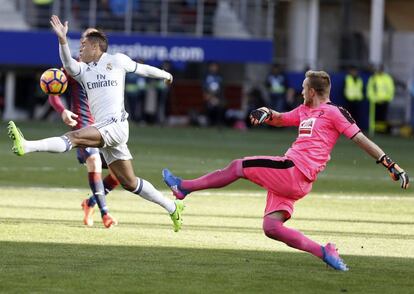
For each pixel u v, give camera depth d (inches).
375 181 2169.0
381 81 4227.4
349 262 1100.5
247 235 1295.5
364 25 4862.2
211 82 4308.6
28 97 4626.0
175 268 1034.1
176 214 1245.1
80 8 4569.4
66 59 1210.6
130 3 4566.9
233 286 948.6
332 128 1059.9
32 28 4606.3
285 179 1042.7
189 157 2662.4
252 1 4731.8
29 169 2207.2
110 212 1509.6
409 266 1082.7
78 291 906.7
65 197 1695.4
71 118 1318.9
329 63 4835.1
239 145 3240.7
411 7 4891.7
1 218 1386.6
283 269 1047.0
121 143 1224.2
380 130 4382.4
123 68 1235.2
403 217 1544.0
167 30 4598.9
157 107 4493.1
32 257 1077.1
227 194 1827.0
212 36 4648.1
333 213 1568.7
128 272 1005.2
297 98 4439.0
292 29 4761.3
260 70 4756.4
